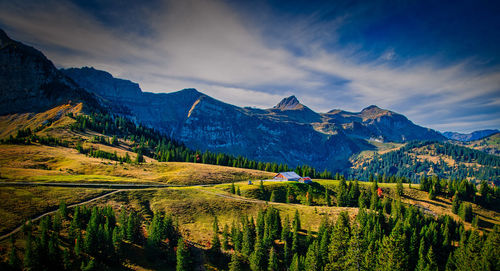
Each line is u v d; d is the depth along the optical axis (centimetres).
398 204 11075
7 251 4981
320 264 6269
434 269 6431
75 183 9244
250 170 17525
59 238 5762
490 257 5956
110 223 6675
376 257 6112
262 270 6469
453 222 10106
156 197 9194
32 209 6675
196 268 6181
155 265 6091
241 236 7144
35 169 11212
